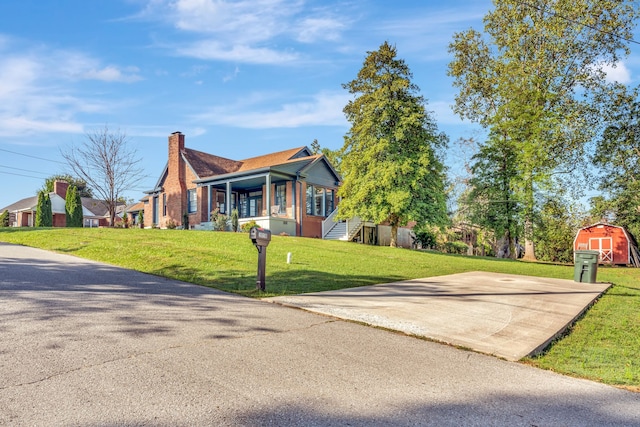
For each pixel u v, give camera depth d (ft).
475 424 9.64
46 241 46.65
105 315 17.47
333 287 29.63
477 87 101.30
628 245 85.46
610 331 21.40
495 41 96.43
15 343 13.34
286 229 79.00
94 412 9.02
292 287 28.35
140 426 8.51
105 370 11.52
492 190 92.22
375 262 48.19
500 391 12.08
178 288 25.11
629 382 13.61
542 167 88.89
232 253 43.04
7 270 27.61
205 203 87.45
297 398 10.52
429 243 107.45
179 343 14.38
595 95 88.79
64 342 13.71
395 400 10.83
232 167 98.94
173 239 51.13
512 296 29.68
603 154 88.74
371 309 22.58
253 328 17.13
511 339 18.29
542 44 89.35
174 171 92.53
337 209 82.53
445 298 27.53
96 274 28.27
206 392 10.50
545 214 91.66
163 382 10.94
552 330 20.21
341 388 11.43
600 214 94.07
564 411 10.80
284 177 81.61
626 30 81.82
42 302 19.08
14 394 9.73
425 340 17.40
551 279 42.86
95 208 149.79
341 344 15.84
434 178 76.69
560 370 14.65
